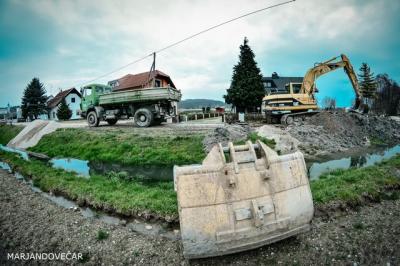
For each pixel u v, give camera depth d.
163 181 8.52
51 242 4.80
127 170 10.22
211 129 15.84
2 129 28.94
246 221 3.75
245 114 26.19
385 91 52.25
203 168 3.88
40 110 52.12
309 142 13.70
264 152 4.23
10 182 8.94
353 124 18.20
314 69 20.16
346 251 4.18
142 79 33.28
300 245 4.38
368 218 5.34
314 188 6.74
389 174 7.94
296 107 19.69
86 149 13.74
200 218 3.64
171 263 4.09
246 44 35.62
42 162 12.29
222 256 4.11
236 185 3.86
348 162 10.85
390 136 18.58
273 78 59.75
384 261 3.89
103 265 4.11
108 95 19.36
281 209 3.98
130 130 16.89
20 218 5.86
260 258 4.05
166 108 19.09
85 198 6.82
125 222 5.65
